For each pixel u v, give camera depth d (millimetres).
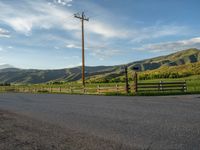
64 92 42688
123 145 6871
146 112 13219
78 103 19688
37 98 28047
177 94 29578
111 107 16000
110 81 94375
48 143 7242
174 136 7758
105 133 8375
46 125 10141
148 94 29391
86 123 10328
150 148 6555
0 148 6828
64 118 11852
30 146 6965
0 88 74812
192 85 48500
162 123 9953
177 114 12344
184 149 6406
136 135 7988
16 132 8883
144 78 111062
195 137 7586
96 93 35469
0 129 9461
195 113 12664
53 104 19547
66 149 6594
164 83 33062
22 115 13391
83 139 7613
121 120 10820
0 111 15516
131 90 32875
